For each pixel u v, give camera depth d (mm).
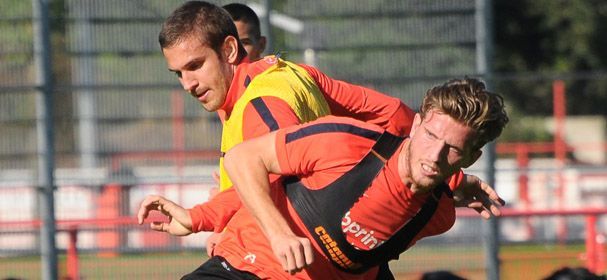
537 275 36031
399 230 11836
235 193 12828
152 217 29750
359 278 12312
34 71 36031
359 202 11594
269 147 11750
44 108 30047
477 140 10969
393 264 34688
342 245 11805
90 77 36781
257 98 13188
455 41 34781
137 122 37938
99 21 35188
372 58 35156
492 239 30594
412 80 32875
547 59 97250
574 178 55562
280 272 12125
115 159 45125
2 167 37156
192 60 13664
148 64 36719
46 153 29797
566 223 50531
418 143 11062
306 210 11789
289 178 11961
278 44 38000
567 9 94812
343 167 11586
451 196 11977
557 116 60906
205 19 13727
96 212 41812
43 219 29500
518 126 86250
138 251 31578
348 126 11688
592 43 95688
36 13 30672
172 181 35781
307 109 13453
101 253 31625
